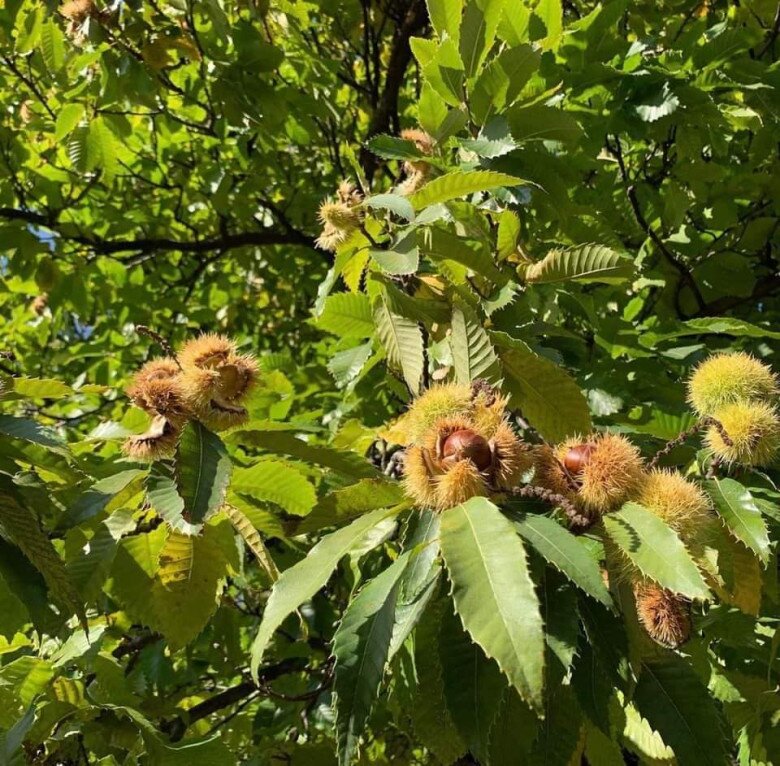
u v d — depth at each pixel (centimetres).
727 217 386
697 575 130
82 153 450
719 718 155
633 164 424
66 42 449
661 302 398
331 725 322
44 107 552
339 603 339
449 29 269
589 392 276
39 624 168
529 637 115
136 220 556
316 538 282
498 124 249
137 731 235
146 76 421
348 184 240
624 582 154
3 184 508
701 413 198
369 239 228
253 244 570
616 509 152
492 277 240
